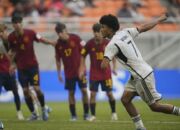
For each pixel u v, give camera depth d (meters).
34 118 39.19
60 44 39.44
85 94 39.50
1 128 31.22
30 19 68.62
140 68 26.86
